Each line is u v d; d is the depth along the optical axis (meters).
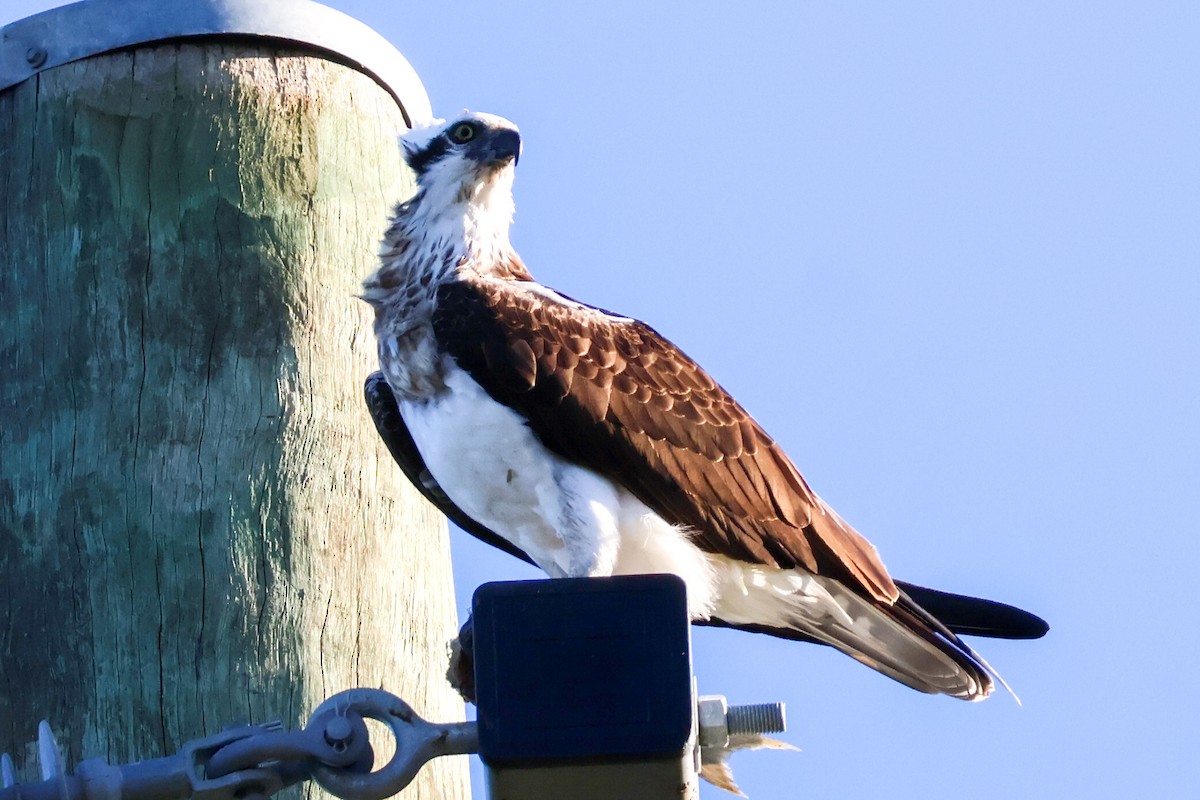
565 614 6.57
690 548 10.22
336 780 7.14
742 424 10.52
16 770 8.66
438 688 9.40
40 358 9.50
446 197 10.33
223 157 9.89
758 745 7.37
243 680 8.77
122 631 8.85
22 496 9.22
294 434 9.37
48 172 9.88
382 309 10.05
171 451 9.21
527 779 6.57
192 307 9.55
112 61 10.06
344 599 9.12
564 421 9.91
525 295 10.15
